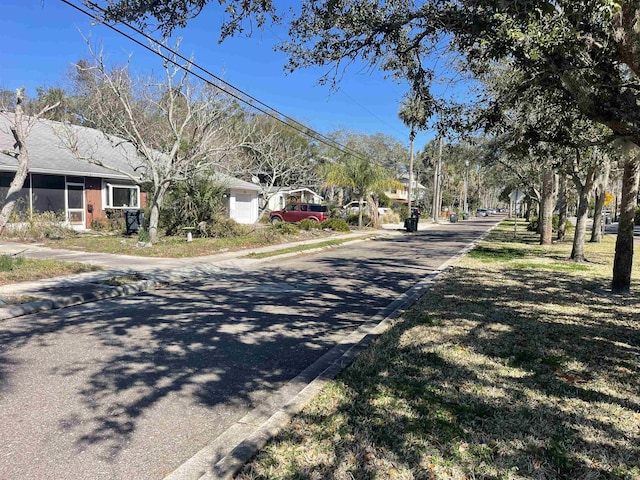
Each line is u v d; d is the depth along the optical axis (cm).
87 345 559
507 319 677
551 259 1469
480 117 649
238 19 546
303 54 594
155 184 1623
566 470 291
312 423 354
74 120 2839
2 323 656
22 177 1084
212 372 479
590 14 385
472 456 307
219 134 2008
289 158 3444
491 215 9331
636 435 336
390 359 498
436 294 873
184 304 805
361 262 1470
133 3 472
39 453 317
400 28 539
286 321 699
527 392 411
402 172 8056
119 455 317
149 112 2388
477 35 441
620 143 534
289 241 2066
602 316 697
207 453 318
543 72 475
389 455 307
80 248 1459
